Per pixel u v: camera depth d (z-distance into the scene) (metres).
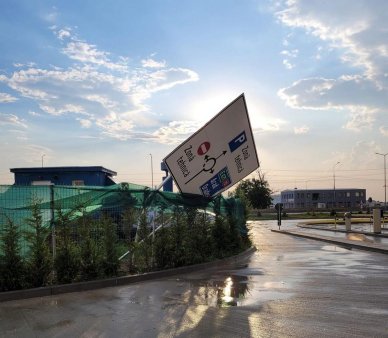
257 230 40.09
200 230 15.44
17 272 9.75
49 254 10.34
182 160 16.45
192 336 6.50
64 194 11.13
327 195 170.88
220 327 6.93
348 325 6.98
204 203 16.17
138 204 12.90
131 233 12.52
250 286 10.52
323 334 6.51
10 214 10.38
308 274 12.43
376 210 29.50
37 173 20.03
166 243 13.27
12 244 9.84
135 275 11.45
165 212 13.91
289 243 24.42
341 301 8.73
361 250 19.95
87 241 11.05
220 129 16.78
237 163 17.23
